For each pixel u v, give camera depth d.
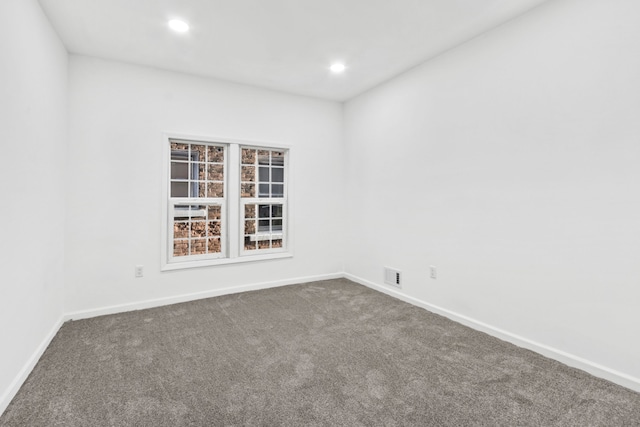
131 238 3.16
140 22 2.44
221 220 3.75
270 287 3.96
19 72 1.82
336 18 2.40
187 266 3.45
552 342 2.20
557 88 2.14
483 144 2.62
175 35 2.64
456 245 2.88
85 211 2.96
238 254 3.81
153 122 3.25
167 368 2.06
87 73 2.96
